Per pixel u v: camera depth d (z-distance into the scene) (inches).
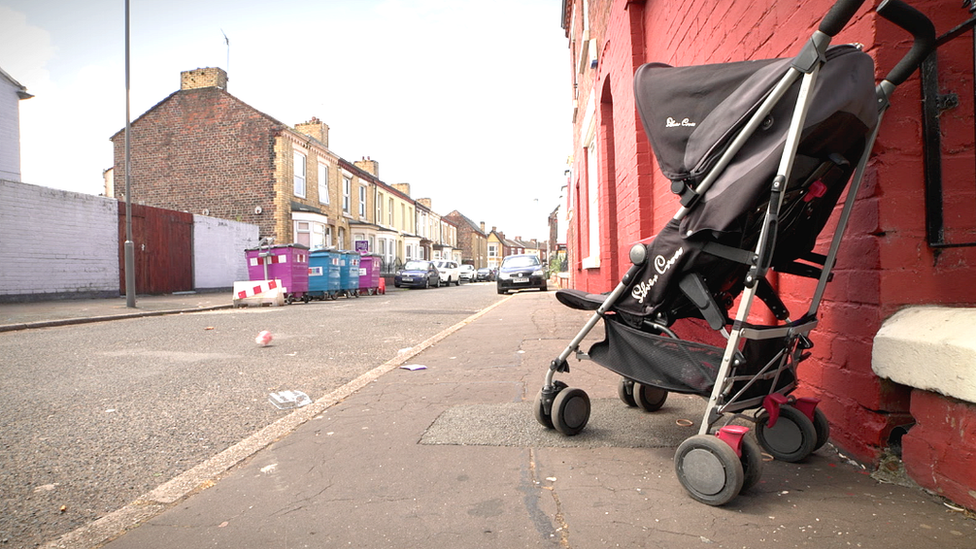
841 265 92.3
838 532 67.6
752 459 76.4
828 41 66.6
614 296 97.1
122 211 623.8
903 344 77.2
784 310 96.0
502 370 177.9
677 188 84.0
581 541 67.6
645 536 68.2
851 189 81.6
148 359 220.1
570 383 155.9
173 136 887.1
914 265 83.5
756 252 74.6
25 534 76.7
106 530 74.6
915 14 71.6
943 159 82.4
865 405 86.9
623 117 259.1
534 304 485.1
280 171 856.9
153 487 93.8
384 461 97.7
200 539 71.5
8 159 609.9
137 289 642.8
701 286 83.9
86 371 194.2
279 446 107.7
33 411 141.3
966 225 81.9
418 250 1748.3
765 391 87.9
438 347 234.7
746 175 74.8
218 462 99.6
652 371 92.5
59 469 101.8
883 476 82.7
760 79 77.4
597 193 379.2
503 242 3521.2
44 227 531.8
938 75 82.2
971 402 69.1
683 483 79.5
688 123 85.3
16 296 506.3
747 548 64.6
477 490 83.8
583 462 93.9
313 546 68.9
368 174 1277.1
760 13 119.3
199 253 746.2
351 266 743.7
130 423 130.6
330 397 146.3
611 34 287.9
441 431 113.6
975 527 67.6
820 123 70.9
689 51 170.2
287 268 580.4
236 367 202.2
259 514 78.2
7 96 608.7
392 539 69.9
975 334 68.3
